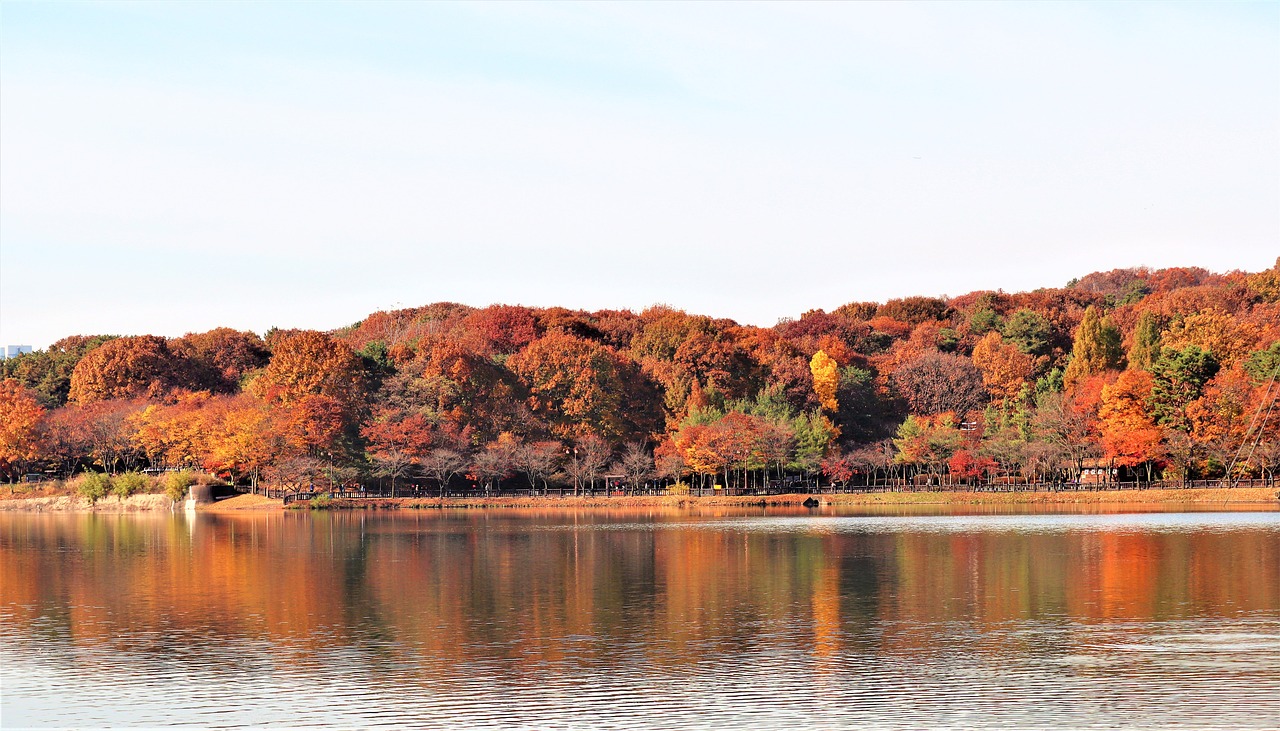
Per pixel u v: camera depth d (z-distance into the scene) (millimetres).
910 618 69250
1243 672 54531
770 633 65062
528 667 57125
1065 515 151000
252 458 187500
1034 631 64750
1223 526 128500
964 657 58406
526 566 96812
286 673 56281
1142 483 189500
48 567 98375
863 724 47156
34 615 72500
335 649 61594
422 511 178625
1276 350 185125
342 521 156125
